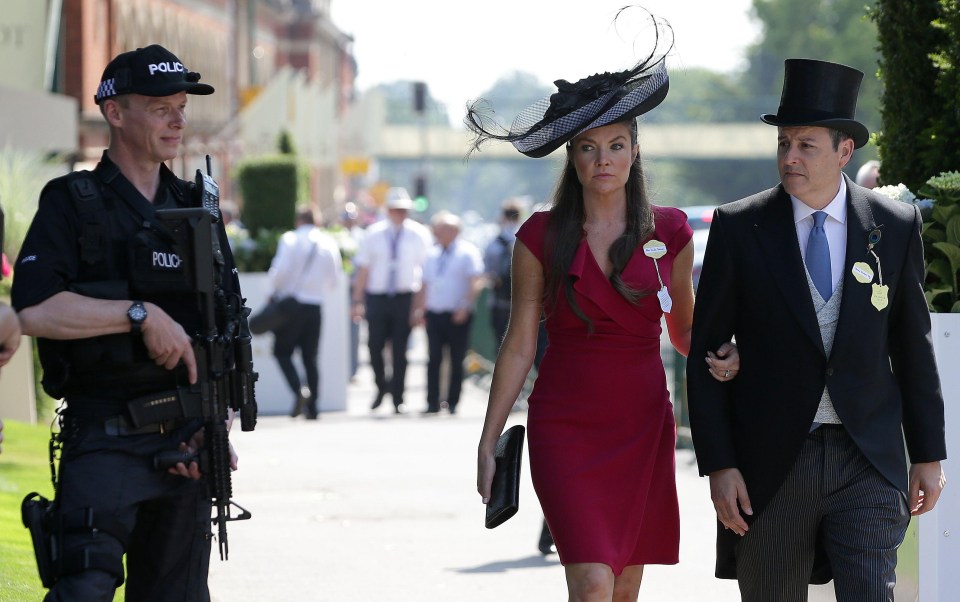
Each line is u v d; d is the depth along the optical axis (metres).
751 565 18.03
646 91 18.05
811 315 17.33
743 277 17.66
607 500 17.95
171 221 16.70
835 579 17.44
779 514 17.64
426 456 47.94
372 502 38.53
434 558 31.05
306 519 35.88
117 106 16.94
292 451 49.38
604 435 18.08
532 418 18.39
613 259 17.98
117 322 16.30
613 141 18.05
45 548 16.38
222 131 132.75
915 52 23.83
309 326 60.44
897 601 20.81
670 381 48.31
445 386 66.94
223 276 17.66
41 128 66.12
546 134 18.02
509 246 61.84
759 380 17.59
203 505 17.36
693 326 18.05
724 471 17.77
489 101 18.86
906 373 17.80
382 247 63.81
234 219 89.94
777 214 17.77
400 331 64.31
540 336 33.31
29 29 64.88
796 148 17.58
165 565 17.48
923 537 20.36
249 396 17.61
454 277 63.06
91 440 16.66
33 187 50.28
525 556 31.25
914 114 23.89
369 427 57.44
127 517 16.64
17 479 34.62
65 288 16.52
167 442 16.89
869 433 17.34
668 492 18.62
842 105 17.64
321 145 136.38
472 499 38.94
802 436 17.34
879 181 24.61
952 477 20.36
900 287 17.64
